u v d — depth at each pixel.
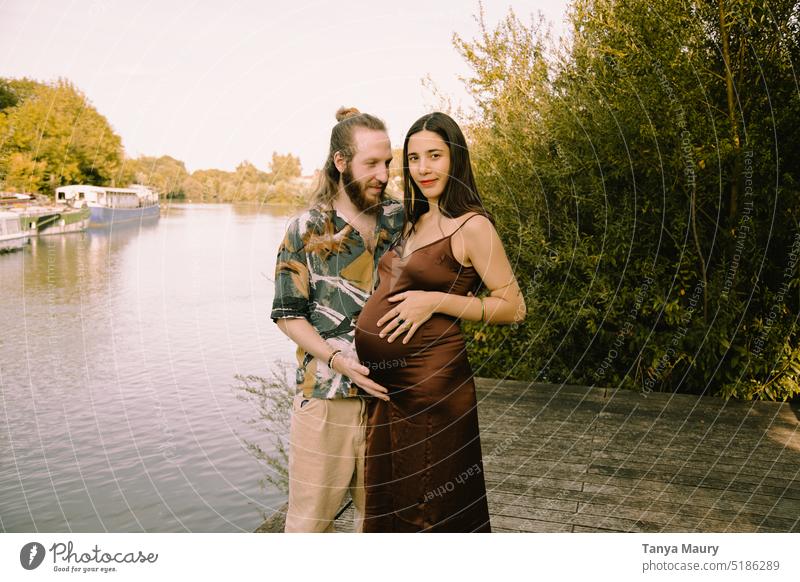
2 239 18.50
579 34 4.11
